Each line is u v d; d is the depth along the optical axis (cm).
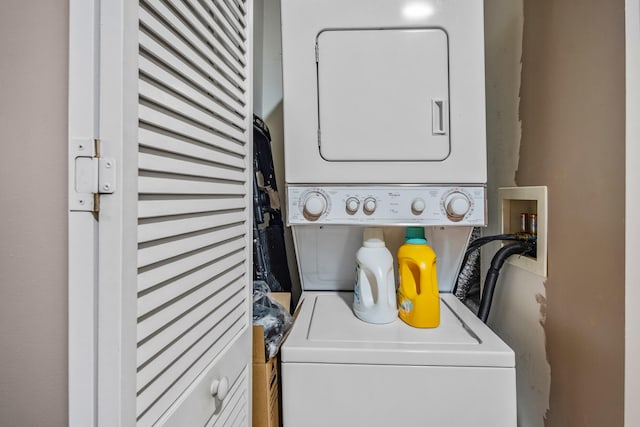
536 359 139
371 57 134
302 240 167
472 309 190
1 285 58
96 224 53
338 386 114
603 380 103
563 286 123
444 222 135
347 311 150
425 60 133
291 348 116
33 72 57
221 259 95
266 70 216
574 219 117
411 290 138
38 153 57
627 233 95
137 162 56
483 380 111
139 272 60
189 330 77
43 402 58
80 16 53
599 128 105
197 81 79
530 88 145
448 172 134
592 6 108
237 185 105
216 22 89
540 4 138
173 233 69
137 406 58
